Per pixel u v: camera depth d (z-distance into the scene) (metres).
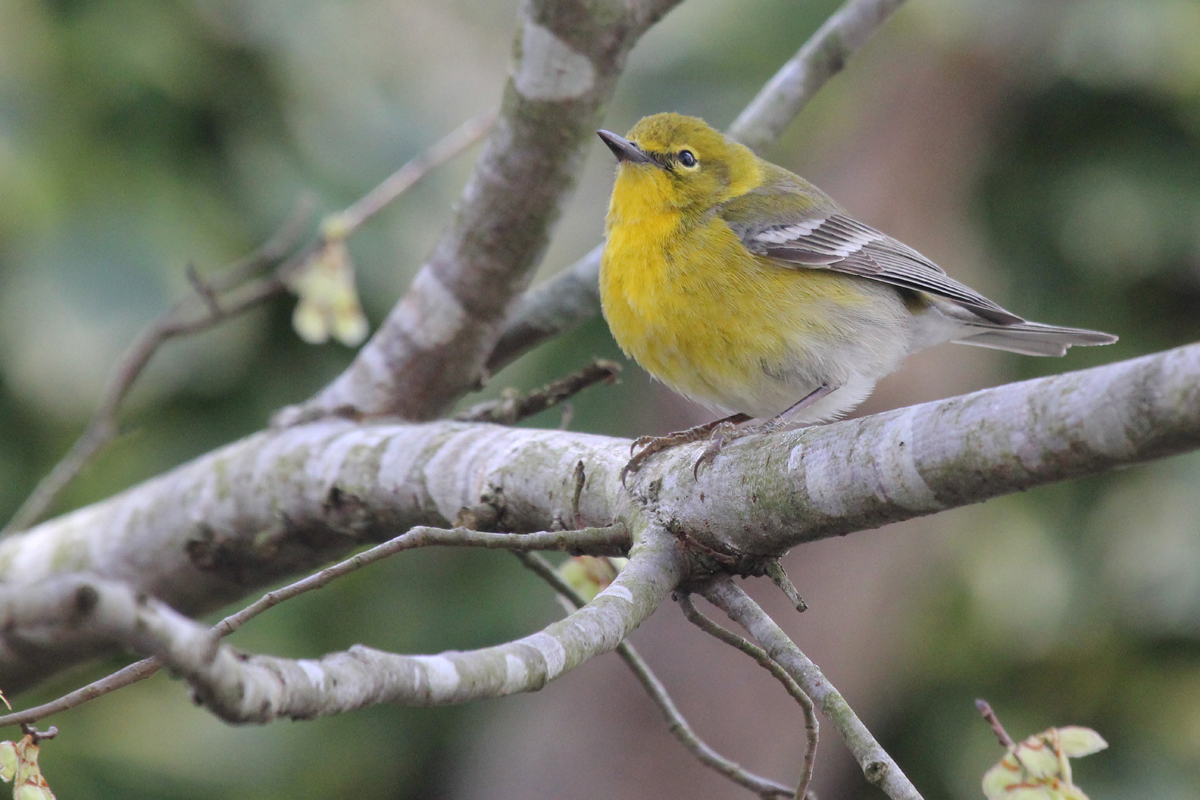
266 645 12.36
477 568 13.23
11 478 11.41
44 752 11.82
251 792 12.69
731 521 5.33
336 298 8.55
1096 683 14.11
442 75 16.50
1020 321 8.68
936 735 14.24
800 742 14.13
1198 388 3.84
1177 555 13.84
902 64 15.03
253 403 11.88
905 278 8.24
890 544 14.20
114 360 10.91
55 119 11.09
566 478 6.25
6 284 10.81
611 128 15.05
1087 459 4.20
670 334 7.75
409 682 3.88
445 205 12.61
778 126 9.11
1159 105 14.23
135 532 8.45
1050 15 14.08
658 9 7.31
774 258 7.79
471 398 13.31
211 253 11.33
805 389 7.80
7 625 3.11
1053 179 14.56
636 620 4.88
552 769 13.92
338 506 7.50
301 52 11.84
